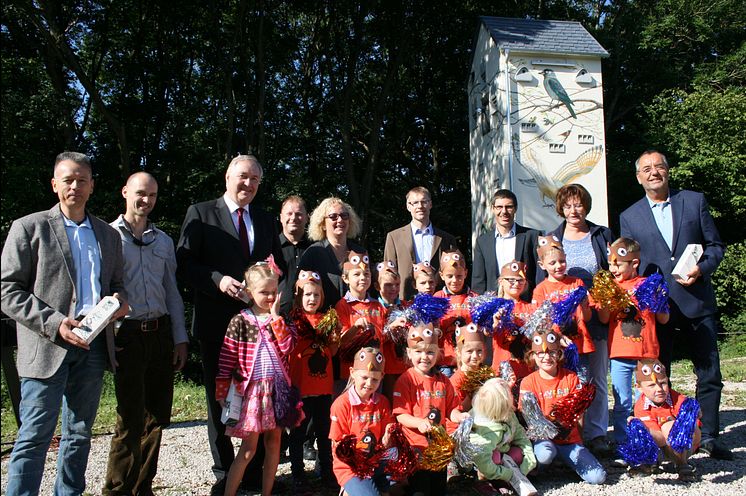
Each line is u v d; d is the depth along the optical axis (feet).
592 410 18.52
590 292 17.88
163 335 15.24
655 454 15.28
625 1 79.56
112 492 14.32
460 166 82.64
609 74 77.97
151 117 64.49
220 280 15.44
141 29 63.41
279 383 14.48
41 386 12.59
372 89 78.18
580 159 56.90
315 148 76.64
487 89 61.11
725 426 21.89
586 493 14.82
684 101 68.85
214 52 65.05
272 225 17.48
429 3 67.82
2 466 19.45
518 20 62.54
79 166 13.47
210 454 21.03
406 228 21.48
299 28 74.23
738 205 65.10
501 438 15.21
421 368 15.31
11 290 12.60
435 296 17.16
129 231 15.06
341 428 14.64
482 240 20.79
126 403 14.40
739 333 58.85
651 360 16.16
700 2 74.84
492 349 18.25
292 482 16.52
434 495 14.40
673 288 18.76
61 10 60.13
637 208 19.76
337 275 18.35
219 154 61.31
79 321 12.87
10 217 46.93
